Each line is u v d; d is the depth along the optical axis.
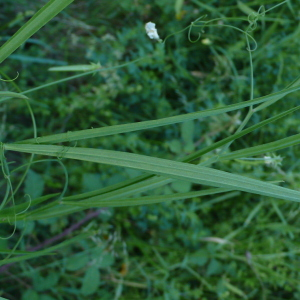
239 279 0.52
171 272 0.52
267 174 0.48
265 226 0.51
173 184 0.47
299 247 0.52
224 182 0.28
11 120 0.51
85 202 0.31
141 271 0.49
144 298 0.51
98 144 0.50
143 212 0.49
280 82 0.49
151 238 0.51
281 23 0.51
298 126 0.49
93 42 0.50
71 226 0.48
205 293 0.53
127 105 0.52
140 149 0.50
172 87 0.51
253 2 0.50
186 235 0.51
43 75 0.51
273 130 0.50
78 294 0.49
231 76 0.50
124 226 0.51
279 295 0.54
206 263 0.53
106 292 0.50
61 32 0.52
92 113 0.51
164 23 0.51
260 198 0.52
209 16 0.51
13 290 0.49
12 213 0.31
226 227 0.52
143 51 0.49
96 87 0.51
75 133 0.28
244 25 0.51
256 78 0.51
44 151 0.28
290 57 0.50
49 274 0.47
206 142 0.49
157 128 0.52
